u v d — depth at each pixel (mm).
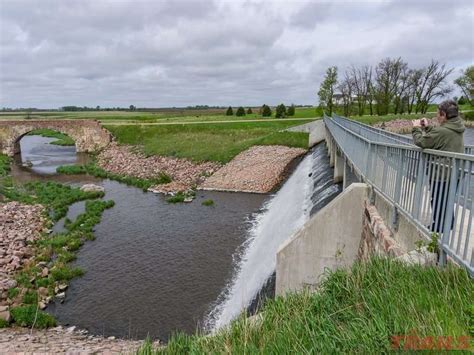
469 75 80062
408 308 5441
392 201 9422
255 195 38656
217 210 33531
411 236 8086
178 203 36188
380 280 6660
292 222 22156
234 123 76438
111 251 24703
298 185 33125
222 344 6664
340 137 24703
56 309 18000
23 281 19906
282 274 13461
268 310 7566
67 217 32281
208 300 18562
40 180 48594
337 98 94000
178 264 22594
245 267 21859
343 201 12602
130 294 19281
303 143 52344
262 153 50000
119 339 15367
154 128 73000
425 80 87875
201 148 55656
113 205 35781
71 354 12820
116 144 69000
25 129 69938
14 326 16188
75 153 72312
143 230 28625
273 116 101688
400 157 8977
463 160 5914
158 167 50938
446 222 6324
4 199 37344
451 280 5738
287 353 5633
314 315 6754
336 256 12914
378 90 89625
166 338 15625
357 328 5559
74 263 22938
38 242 25688
